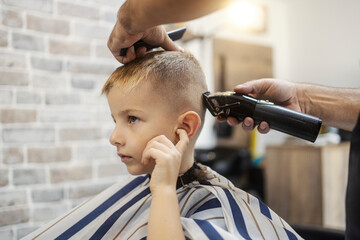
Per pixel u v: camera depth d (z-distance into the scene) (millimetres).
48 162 1514
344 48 3334
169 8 568
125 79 735
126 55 775
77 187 1578
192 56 834
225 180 835
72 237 836
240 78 3518
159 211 604
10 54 1429
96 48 1624
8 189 1433
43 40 1497
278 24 3861
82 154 1594
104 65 1646
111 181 1663
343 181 2311
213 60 3328
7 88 1427
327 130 2654
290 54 3893
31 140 1478
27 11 1460
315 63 3623
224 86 3395
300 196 2295
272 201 2477
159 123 732
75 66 1572
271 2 3807
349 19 3287
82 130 1594
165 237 584
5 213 1425
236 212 724
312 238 1233
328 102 957
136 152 730
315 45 3619
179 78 758
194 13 581
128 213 830
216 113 799
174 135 750
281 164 2424
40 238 841
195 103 786
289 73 3906
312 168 2221
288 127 734
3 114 1420
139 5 595
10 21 1427
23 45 1454
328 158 2207
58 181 1535
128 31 679
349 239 534
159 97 731
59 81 1536
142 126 728
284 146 2402
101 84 1639
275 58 3832
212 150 2977
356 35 3221
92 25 1613
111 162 1667
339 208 2264
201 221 648
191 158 814
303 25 3742
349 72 3281
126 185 932
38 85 1489
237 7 3490
